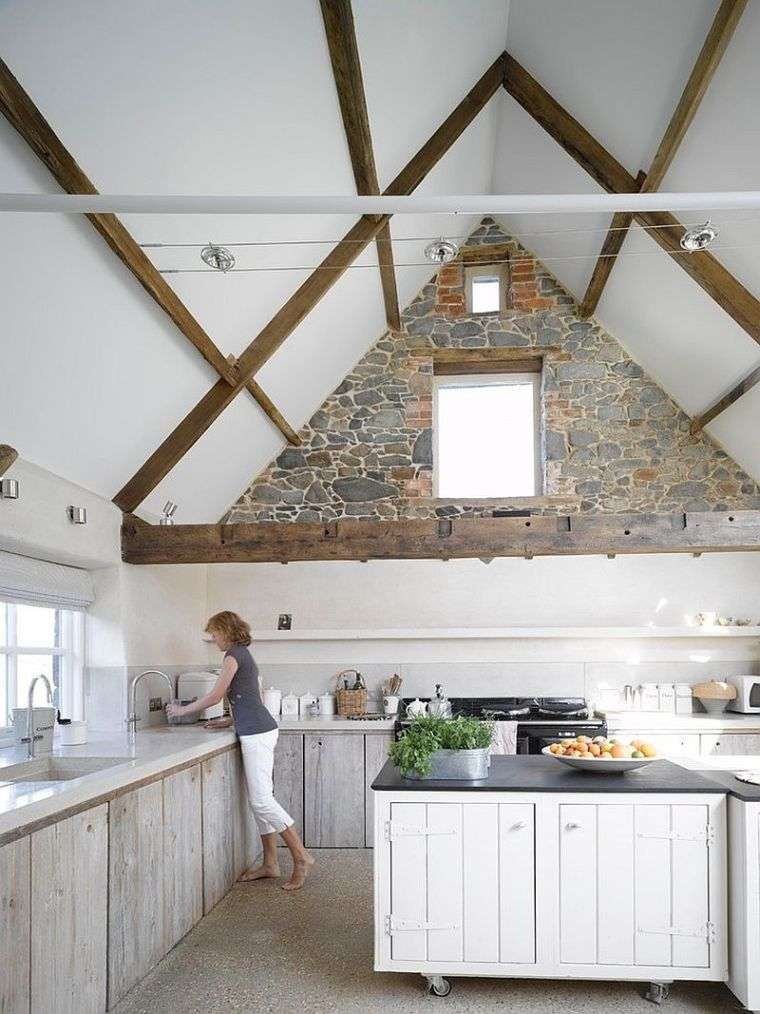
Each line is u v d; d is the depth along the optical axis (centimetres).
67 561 529
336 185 514
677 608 711
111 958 349
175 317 450
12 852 277
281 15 374
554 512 729
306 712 686
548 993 371
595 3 466
